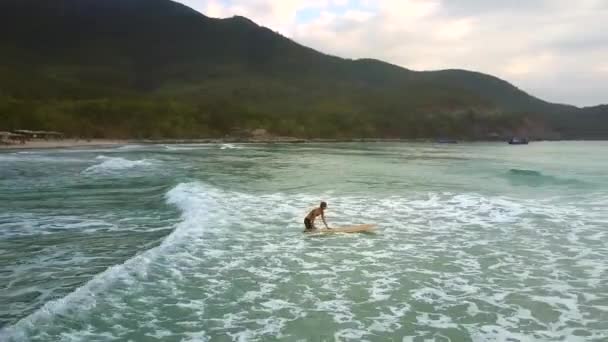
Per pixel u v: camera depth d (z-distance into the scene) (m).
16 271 9.20
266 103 160.50
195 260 10.10
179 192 18.78
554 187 21.83
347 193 19.81
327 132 128.50
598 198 18.42
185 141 91.19
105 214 14.97
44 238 11.83
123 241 11.61
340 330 6.77
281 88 186.75
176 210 15.68
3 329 6.50
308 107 158.00
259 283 8.74
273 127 120.25
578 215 15.07
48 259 10.02
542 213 15.40
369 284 8.73
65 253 10.49
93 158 39.28
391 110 162.12
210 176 25.95
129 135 91.31
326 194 19.47
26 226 13.14
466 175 27.50
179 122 103.88
